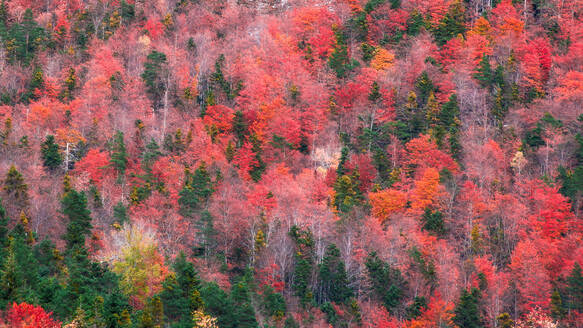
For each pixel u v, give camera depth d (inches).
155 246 2731.3
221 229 3270.2
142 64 5103.3
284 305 2810.0
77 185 3506.4
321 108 4517.7
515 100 4387.3
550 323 2699.3
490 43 5044.3
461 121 4306.1
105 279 2527.1
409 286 3004.4
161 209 3287.4
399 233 3230.8
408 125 4291.3
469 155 3858.3
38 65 4918.8
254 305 2694.4
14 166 3186.5
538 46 4877.0
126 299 2439.7
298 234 3235.7
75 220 2979.8
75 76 4717.0
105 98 4517.7
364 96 4490.7
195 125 4279.0
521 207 3494.1
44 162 3754.9
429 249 3142.2
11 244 2593.5
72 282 2369.6
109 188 3518.7
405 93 4564.5
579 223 3412.9
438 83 4522.6
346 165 3828.7
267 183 3720.5
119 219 3169.3
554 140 3924.7
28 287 2418.8
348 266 3142.2
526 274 3024.1
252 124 4333.2
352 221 3282.5
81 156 4003.4
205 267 2982.3
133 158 3917.3
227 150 3998.5
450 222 3454.7
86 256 2576.3
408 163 3927.2
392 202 3506.4
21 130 4025.6
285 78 4835.1
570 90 4429.1
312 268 3080.7
